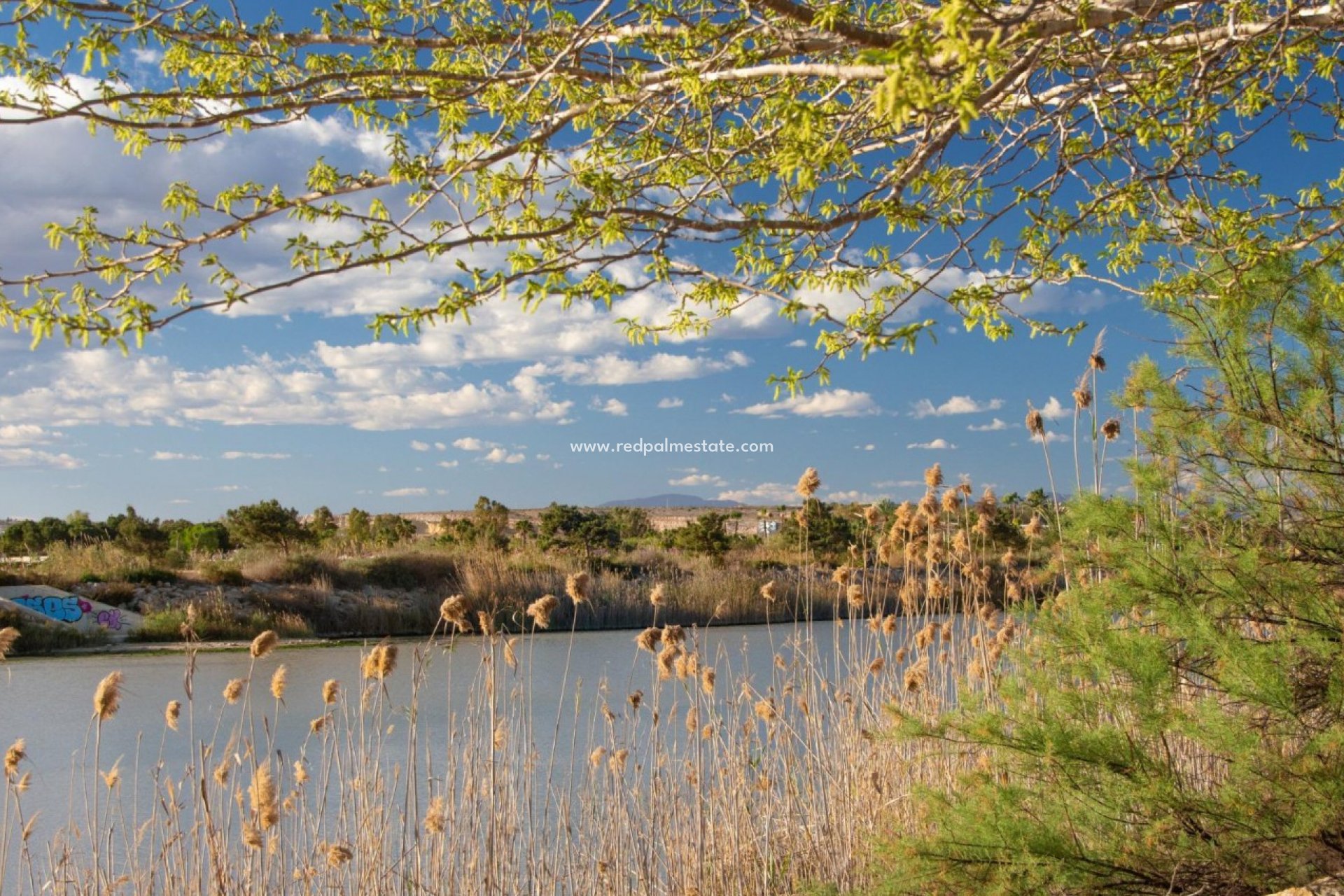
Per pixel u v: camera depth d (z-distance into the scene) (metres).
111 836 5.54
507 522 41.72
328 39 3.54
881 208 3.23
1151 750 4.28
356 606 22.69
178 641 19.84
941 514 7.25
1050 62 3.45
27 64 3.30
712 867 5.93
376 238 3.30
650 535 41.75
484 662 6.38
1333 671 3.79
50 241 3.25
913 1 3.09
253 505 31.86
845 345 3.55
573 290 3.30
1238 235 3.86
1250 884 3.74
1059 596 4.59
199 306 3.11
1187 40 3.32
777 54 3.21
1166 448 4.57
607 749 6.75
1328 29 3.60
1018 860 3.99
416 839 5.41
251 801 5.32
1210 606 4.17
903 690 6.77
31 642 18.45
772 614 20.55
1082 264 3.96
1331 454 4.27
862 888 5.48
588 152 3.81
